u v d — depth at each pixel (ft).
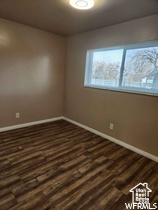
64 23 8.14
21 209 4.11
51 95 11.50
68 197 4.62
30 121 10.69
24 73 9.56
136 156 7.29
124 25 7.36
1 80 8.68
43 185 5.05
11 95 9.30
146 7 5.72
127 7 5.82
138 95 7.23
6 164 6.09
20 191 4.74
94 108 9.76
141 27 6.71
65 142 8.42
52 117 12.07
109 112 8.81
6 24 8.16
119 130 8.39
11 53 8.73
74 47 10.55
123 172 6.01
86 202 4.48
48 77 10.92
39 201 4.41
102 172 5.94
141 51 6.97
